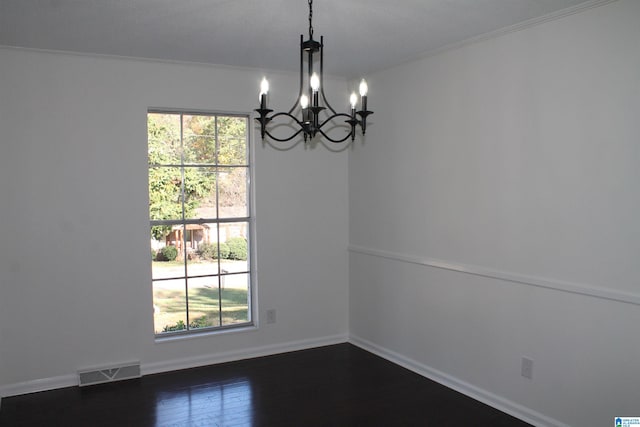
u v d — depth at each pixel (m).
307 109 2.24
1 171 3.63
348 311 5.00
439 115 3.82
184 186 4.29
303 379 4.01
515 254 3.29
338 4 2.76
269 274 4.59
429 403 3.55
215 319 4.47
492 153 3.42
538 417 3.18
